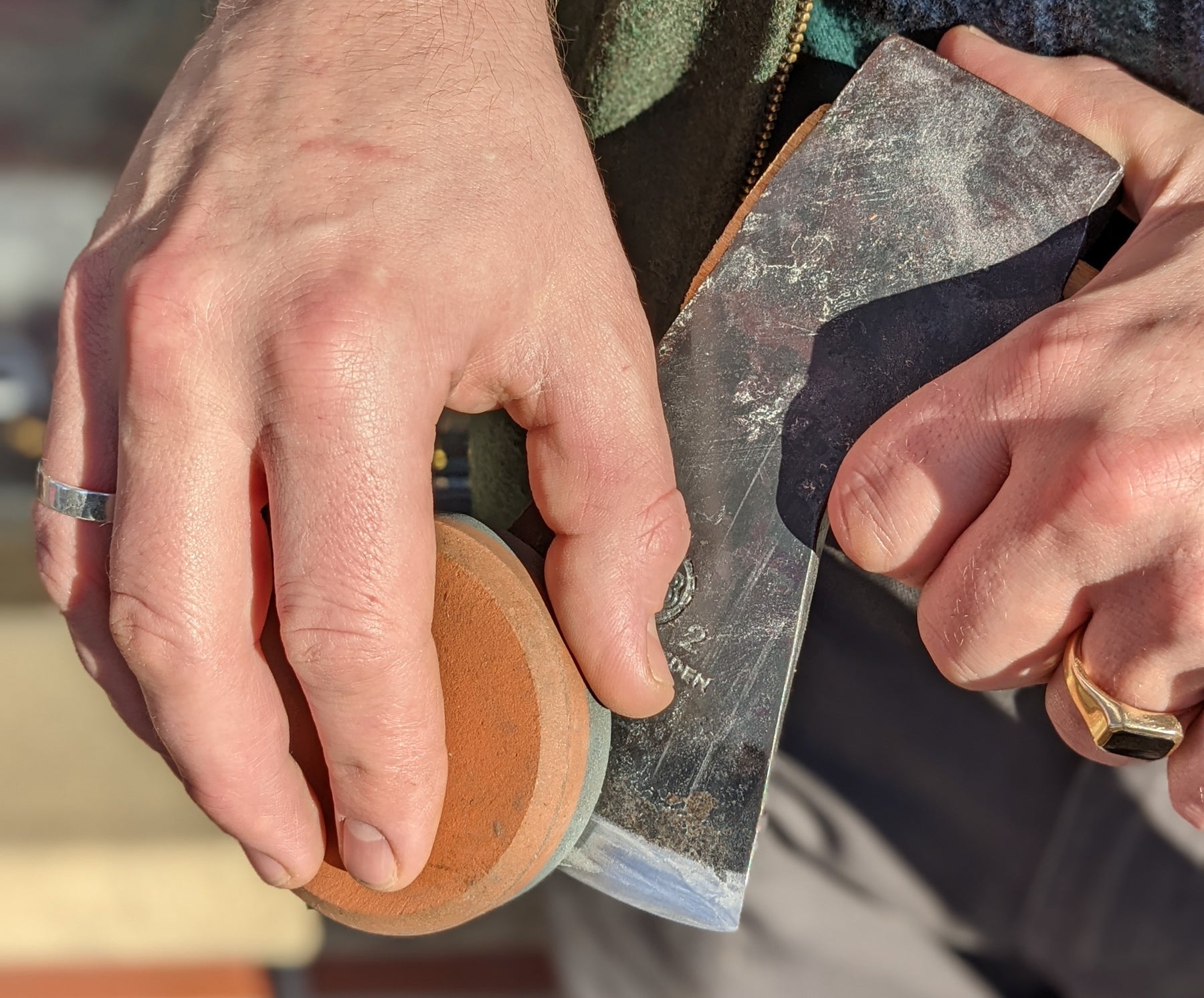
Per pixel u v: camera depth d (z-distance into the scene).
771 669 0.81
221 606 0.74
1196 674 0.71
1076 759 1.20
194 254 0.74
